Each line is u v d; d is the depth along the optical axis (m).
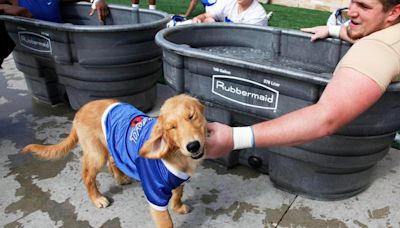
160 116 1.50
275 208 2.21
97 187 2.38
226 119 2.26
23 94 3.74
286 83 1.83
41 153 2.17
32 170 2.54
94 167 2.11
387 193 2.33
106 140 1.95
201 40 2.82
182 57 2.19
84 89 3.07
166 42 2.26
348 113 1.29
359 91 1.29
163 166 1.64
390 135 1.97
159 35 2.40
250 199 2.29
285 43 2.71
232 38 2.91
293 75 1.76
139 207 2.21
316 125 1.27
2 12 3.08
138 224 2.08
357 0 1.65
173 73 2.30
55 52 2.93
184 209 2.15
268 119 2.00
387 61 1.36
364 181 2.26
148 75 3.15
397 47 1.44
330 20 3.11
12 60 4.70
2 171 2.53
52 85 3.41
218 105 2.19
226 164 2.54
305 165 2.14
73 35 2.76
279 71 1.80
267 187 2.39
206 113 2.34
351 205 2.23
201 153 1.40
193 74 2.21
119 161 1.89
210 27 2.81
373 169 2.32
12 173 2.51
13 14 3.05
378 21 1.60
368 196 2.31
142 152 1.51
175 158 1.60
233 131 1.35
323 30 2.50
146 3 7.66
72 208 2.20
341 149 1.94
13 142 2.88
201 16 3.55
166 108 1.48
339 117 1.28
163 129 1.47
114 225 2.08
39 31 2.93
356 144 1.91
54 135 2.98
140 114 1.94
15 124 3.15
